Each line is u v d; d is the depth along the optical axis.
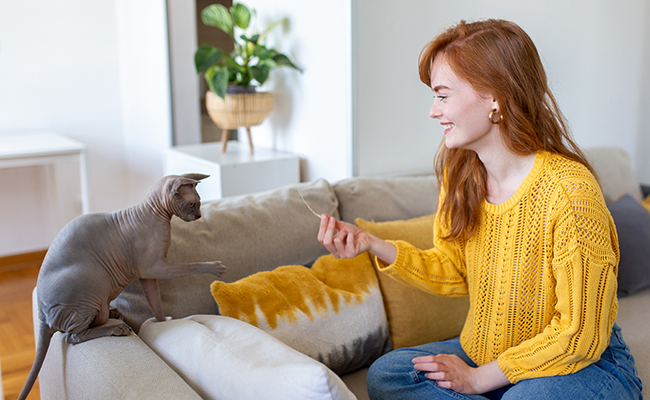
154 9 3.04
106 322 1.04
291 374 0.80
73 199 3.40
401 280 1.19
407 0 2.08
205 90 3.24
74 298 0.96
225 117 2.42
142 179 3.48
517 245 1.02
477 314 1.11
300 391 0.78
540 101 0.98
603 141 2.58
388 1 2.04
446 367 1.03
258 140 2.74
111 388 0.86
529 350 0.97
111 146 3.56
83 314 0.97
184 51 3.10
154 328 1.08
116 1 3.39
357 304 1.32
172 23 3.01
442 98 1.01
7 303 2.67
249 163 2.30
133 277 1.04
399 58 2.12
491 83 0.94
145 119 3.33
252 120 2.43
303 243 1.41
